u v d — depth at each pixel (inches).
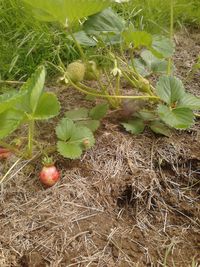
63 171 9.5
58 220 8.7
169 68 10.7
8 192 9.1
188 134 10.4
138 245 8.5
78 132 9.6
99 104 10.7
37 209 8.8
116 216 9.0
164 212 9.2
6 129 8.6
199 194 9.5
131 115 10.4
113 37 10.0
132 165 9.7
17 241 8.3
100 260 8.2
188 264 8.3
